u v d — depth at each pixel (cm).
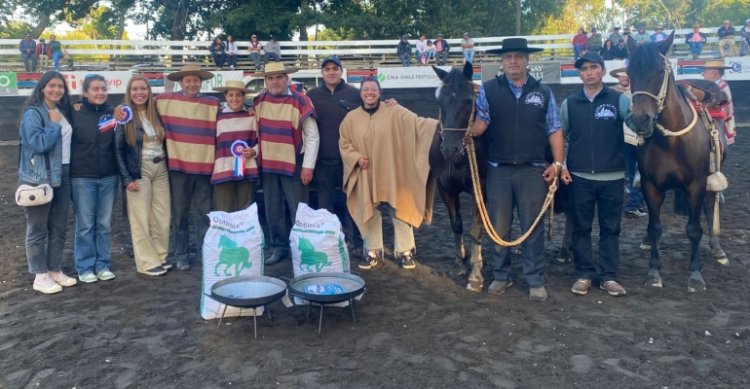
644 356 387
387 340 417
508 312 465
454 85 466
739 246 641
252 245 460
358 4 3006
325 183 597
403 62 2312
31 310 482
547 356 389
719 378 360
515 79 476
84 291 524
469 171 512
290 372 372
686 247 642
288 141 568
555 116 478
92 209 539
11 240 709
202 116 560
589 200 492
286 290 446
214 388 354
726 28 2178
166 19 2912
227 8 2784
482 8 3331
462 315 460
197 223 594
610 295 496
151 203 566
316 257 474
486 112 480
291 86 596
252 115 575
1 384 364
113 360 392
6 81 1809
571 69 1981
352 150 565
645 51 468
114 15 2850
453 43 2370
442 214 850
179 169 557
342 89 593
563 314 458
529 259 490
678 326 430
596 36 2239
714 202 564
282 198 594
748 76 1881
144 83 538
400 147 567
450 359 388
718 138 515
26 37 2084
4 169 1277
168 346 412
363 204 563
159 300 501
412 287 529
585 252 503
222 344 413
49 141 484
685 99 503
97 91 520
